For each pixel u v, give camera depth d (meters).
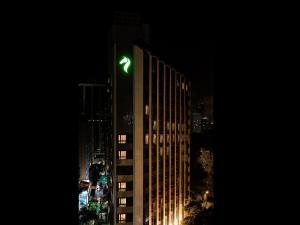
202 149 69.81
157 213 55.41
